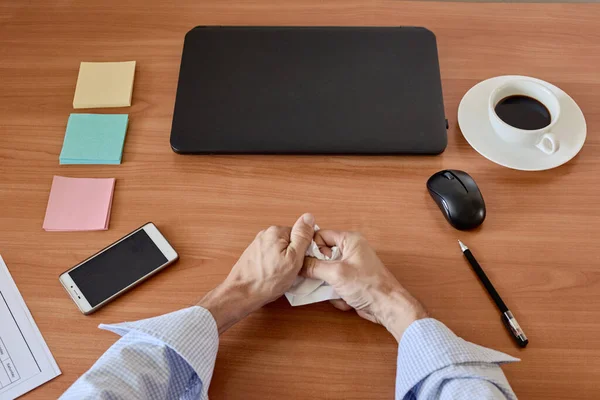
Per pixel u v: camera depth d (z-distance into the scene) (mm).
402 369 665
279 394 694
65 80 949
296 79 901
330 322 741
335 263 740
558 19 987
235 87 896
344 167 854
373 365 709
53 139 892
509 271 765
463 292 753
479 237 792
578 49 955
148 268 774
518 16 992
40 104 925
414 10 1005
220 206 830
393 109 874
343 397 689
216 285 769
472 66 942
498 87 842
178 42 984
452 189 786
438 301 749
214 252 795
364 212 819
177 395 704
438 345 652
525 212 810
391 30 946
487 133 864
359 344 724
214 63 919
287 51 926
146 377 653
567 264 768
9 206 834
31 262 791
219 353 720
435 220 810
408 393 678
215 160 865
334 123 864
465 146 868
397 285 731
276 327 738
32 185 851
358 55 921
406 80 898
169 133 892
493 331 726
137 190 845
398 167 854
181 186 846
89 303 750
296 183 845
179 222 818
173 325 678
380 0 1018
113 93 922
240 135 858
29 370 715
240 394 695
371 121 865
